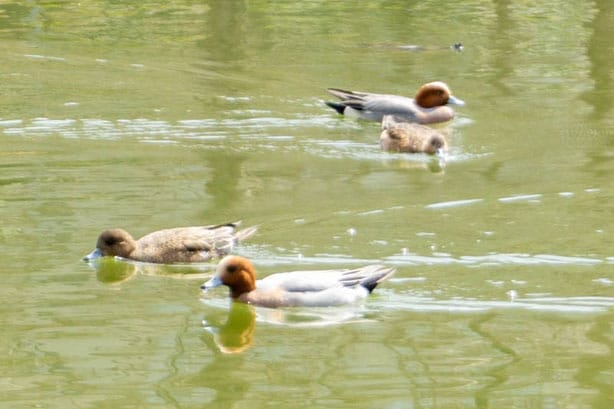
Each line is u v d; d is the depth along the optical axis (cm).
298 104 2378
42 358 1225
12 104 2341
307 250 1555
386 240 1585
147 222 1667
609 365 1205
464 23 3039
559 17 3075
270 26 3028
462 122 2253
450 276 1470
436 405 1105
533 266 1487
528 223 1641
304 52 2775
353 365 1212
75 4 3253
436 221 1659
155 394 1134
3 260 1524
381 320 1350
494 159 2005
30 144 2075
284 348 1265
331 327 1333
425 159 2017
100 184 1842
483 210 1708
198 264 1567
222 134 2162
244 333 1314
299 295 1410
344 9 3212
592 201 1738
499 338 1280
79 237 1611
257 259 1526
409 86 2491
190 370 1199
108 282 1476
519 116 2272
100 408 1099
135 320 1343
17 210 1716
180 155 2019
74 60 2692
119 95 2414
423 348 1259
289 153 2052
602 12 3120
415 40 2880
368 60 2702
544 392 1134
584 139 2105
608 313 1348
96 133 2150
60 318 1345
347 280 1426
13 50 2773
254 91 2461
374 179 1891
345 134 2195
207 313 1377
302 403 1111
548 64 2639
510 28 2975
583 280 1447
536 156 2008
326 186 1845
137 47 2812
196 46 2825
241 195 1794
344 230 1628
